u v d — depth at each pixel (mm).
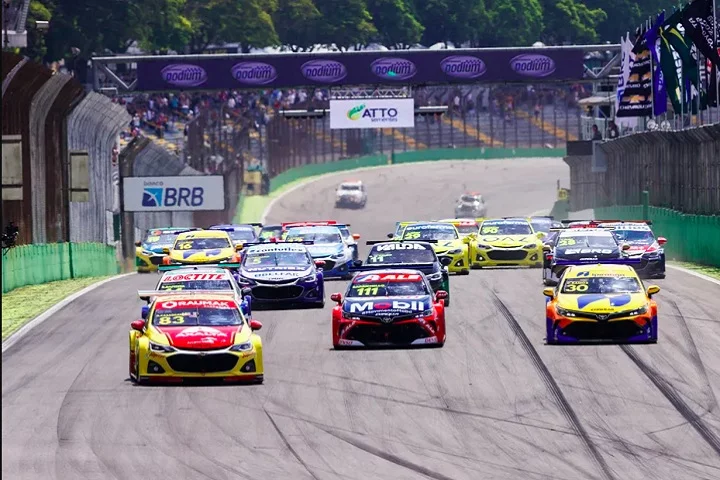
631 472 52594
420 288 90125
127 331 99125
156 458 56031
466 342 89312
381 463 54812
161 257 163500
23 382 77000
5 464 54938
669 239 171500
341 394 71250
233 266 136875
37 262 140375
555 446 57812
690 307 105625
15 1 199125
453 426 62562
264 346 90375
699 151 164375
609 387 71625
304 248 116750
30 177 149000
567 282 90000
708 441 58250
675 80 177625
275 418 64812
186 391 72562
